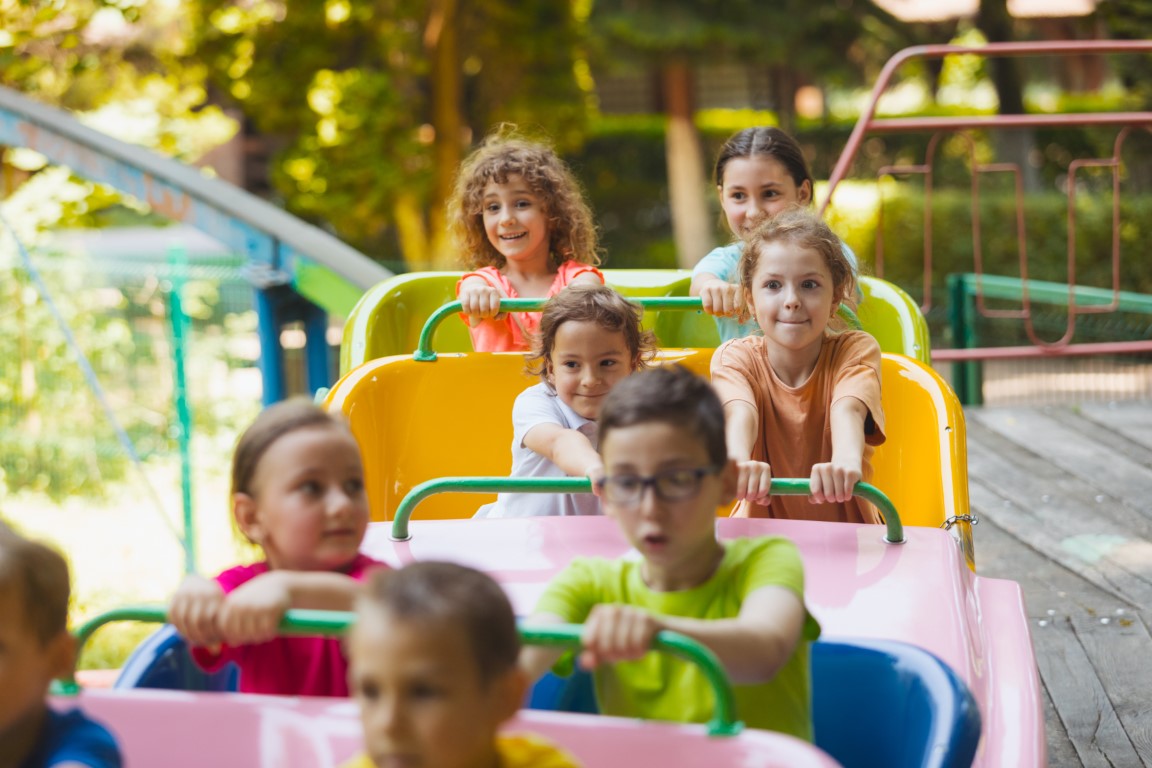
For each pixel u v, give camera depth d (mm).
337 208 15859
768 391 3193
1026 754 2109
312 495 2160
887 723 2184
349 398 3484
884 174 7020
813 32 19922
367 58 16641
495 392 3684
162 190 8055
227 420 10055
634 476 1920
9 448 10336
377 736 1533
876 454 3389
